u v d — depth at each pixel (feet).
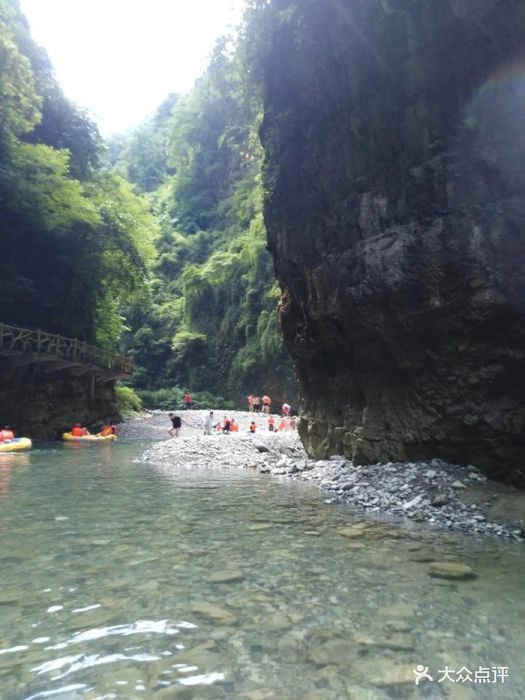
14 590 12.82
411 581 13.78
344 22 30.89
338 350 35.42
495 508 22.02
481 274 24.72
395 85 29.17
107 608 11.76
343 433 36.04
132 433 82.94
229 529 19.39
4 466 39.37
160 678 8.80
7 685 8.57
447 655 9.78
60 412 71.56
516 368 24.75
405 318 28.17
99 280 84.02
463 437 26.96
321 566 14.97
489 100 24.29
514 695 8.50
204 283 165.58
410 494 24.95
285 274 39.78
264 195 42.19
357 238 31.24
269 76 40.06
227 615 11.45
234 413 115.75
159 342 173.06
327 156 34.24
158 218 219.20
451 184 25.99
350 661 9.50
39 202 65.77
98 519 20.85
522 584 13.65
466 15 23.12
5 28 59.11
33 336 65.16
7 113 60.85
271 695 8.33
